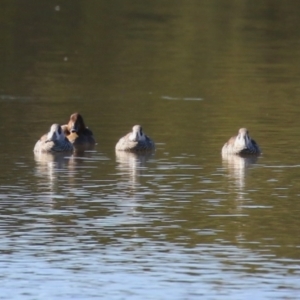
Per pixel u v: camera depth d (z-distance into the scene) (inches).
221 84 2266.2
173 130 1724.9
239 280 918.4
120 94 2139.5
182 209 1169.4
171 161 1459.2
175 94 2138.3
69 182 1311.5
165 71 2448.3
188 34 2957.7
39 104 2000.5
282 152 1528.1
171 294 885.8
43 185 1293.1
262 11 3292.3
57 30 3019.2
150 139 1555.1
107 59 2623.0
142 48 2770.7
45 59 2608.3
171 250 1006.4
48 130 1715.1
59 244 1026.1
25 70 2444.6
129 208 1172.5
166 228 1085.1
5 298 879.1
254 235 1058.1
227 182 1314.0
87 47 2792.8
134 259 978.7
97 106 1982.0
